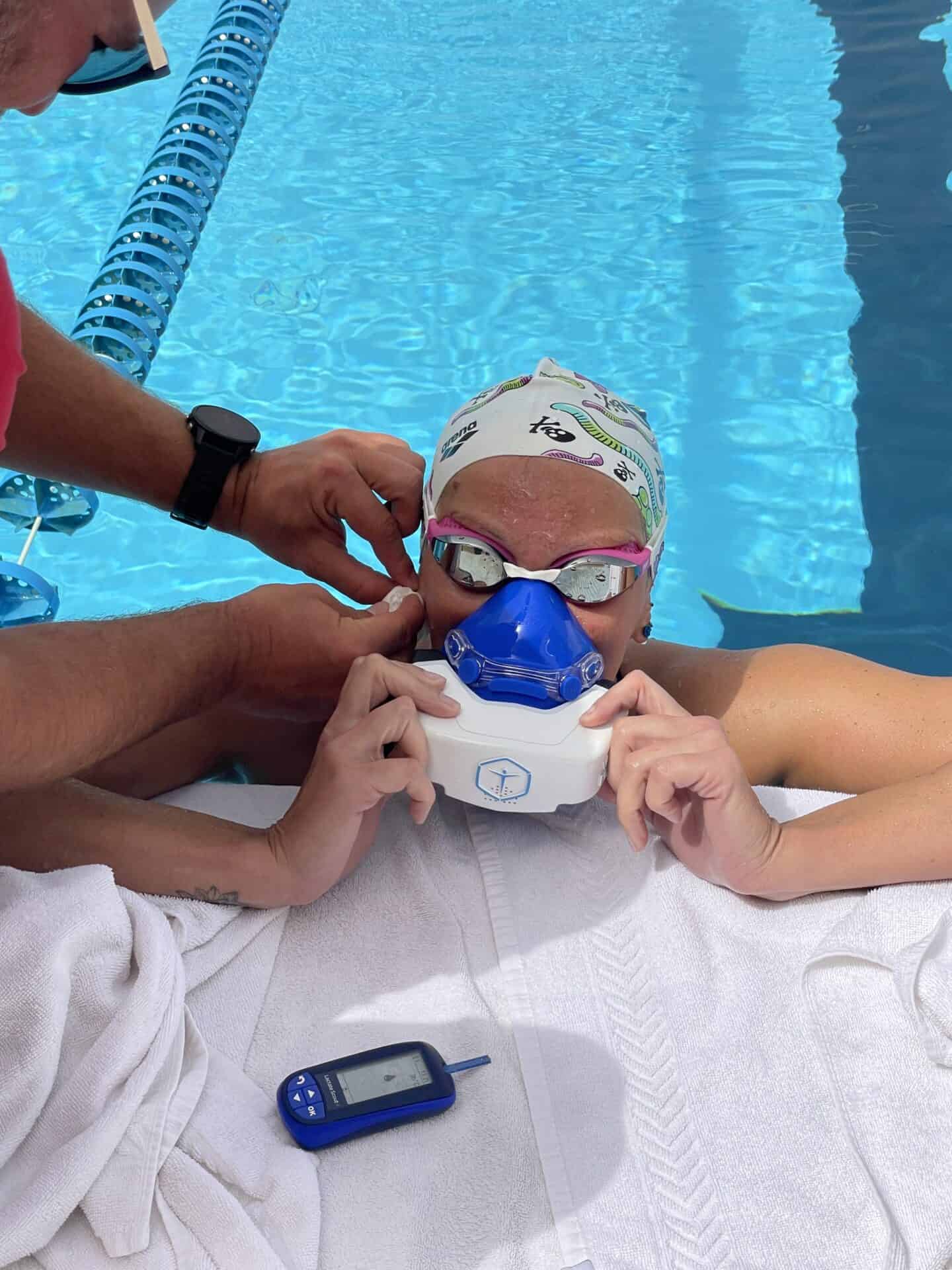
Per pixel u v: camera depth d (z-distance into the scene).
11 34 1.13
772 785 2.15
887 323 3.78
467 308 3.85
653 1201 1.37
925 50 5.31
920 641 2.81
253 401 3.45
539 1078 1.49
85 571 3.04
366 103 5.03
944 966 1.56
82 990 1.38
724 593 2.96
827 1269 1.32
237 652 1.72
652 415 3.44
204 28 5.40
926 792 1.73
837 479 3.26
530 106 5.04
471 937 1.71
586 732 1.66
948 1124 1.44
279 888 1.64
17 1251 1.21
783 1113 1.48
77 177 4.40
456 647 1.71
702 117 4.94
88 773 1.91
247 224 4.23
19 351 1.06
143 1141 1.29
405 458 2.13
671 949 1.69
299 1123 1.39
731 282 3.96
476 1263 1.30
